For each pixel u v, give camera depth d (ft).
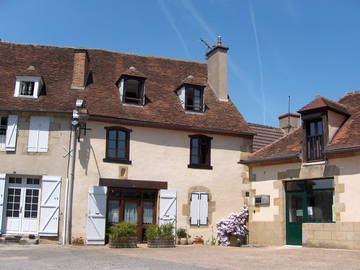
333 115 43.75
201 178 55.21
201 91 58.65
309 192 44.06
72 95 52.95
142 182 52.11
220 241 52.90
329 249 39.50
